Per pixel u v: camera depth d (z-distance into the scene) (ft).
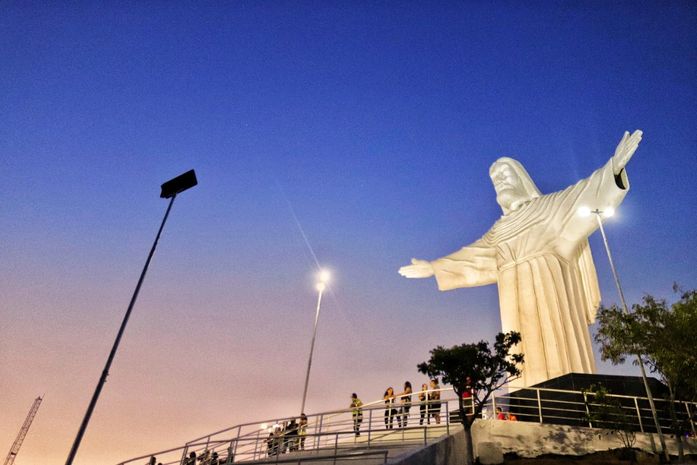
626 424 61.11
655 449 60.29
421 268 119.65
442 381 56.90
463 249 117.50
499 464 59.52
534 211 108.68
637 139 84.84
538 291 97.55
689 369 56.70
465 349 56.70
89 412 44.01
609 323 63.98
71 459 41.27
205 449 68.39
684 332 56.75
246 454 64.69
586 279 103.60
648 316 60.59
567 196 103.40
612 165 90.12
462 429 57.52
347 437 72.02
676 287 61.57
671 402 60.90
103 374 46.26
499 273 107.34
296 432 75.15
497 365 57.21
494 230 115.03
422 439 56.85
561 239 101.40
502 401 75.92
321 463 54.60
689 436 64.18
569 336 91.25
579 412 68.85
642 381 70.59
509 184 120.67
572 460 60.59
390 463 39.52
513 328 97.55
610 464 59.26
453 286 114.93
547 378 88.58
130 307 51.24
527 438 62.44
